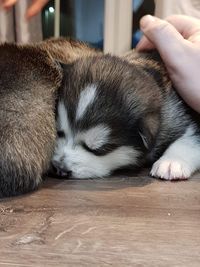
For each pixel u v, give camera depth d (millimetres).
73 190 339
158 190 342
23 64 346
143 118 382
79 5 800
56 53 409
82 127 373
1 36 724
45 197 319
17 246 238
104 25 679
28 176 324
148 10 722
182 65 406
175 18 455
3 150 311
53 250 234
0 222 270
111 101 377
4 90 324
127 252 235
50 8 764
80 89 377
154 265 223
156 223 272
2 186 315
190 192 338
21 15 710
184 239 252
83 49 456
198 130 428
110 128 375
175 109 421
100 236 253
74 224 268
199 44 410
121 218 279
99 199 316
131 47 691
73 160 373
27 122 326
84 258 227
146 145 376
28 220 274
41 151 340
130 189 344
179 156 404
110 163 389
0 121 313
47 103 352
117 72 395
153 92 398
